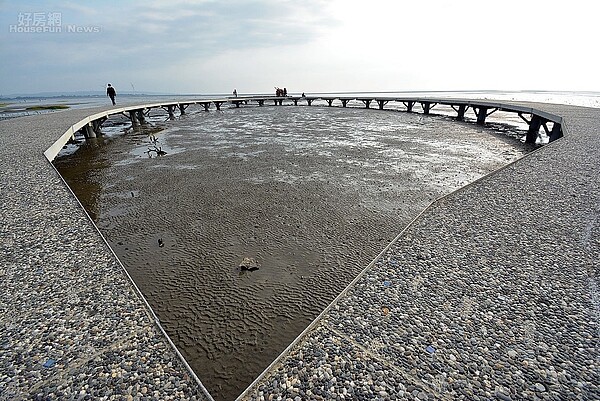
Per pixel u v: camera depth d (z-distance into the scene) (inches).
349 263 173.5
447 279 116.4
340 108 1305.4
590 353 83.8
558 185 209.5
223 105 1542.8
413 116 965.8
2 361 81.6
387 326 93.8
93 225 158.9
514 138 554.3
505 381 76.2
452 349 85.3
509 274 118.7
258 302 143.2
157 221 228.7
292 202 259.9
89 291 109.8
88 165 395.5
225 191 288.8
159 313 137.5
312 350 85.4
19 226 156.7
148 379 76.6
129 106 779.4
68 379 76.6
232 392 101.5
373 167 366.9
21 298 105.7
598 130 378.0
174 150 480.7
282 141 548.4
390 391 73.4
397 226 217.0
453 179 319.0
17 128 447.8
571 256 129.2
